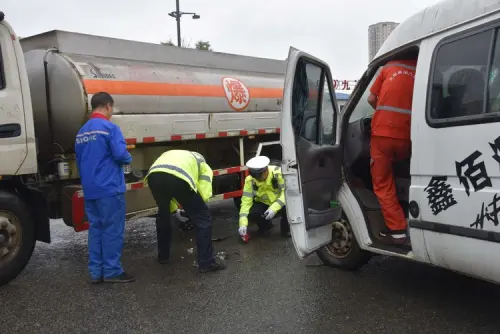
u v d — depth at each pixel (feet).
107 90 17.98
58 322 12.13
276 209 19.20
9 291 14.43
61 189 17.97
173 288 14.37
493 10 9.95
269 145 26.11
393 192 13.35
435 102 11.01
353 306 12.50
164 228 16.66
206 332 11.35
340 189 14.66
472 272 10.39
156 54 21.20
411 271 15.06
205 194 15.83
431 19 11.55
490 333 10.80
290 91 12.84
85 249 19.31
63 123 17.78
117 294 14.01
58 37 18.15
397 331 11.04
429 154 11.05
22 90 15.11
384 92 12.94
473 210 10.07
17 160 14.98
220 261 16.74
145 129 19.30
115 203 14.75
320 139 14.29
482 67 10.08
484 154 9.84
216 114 22.49
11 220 15.06
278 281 14.58
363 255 14.60
